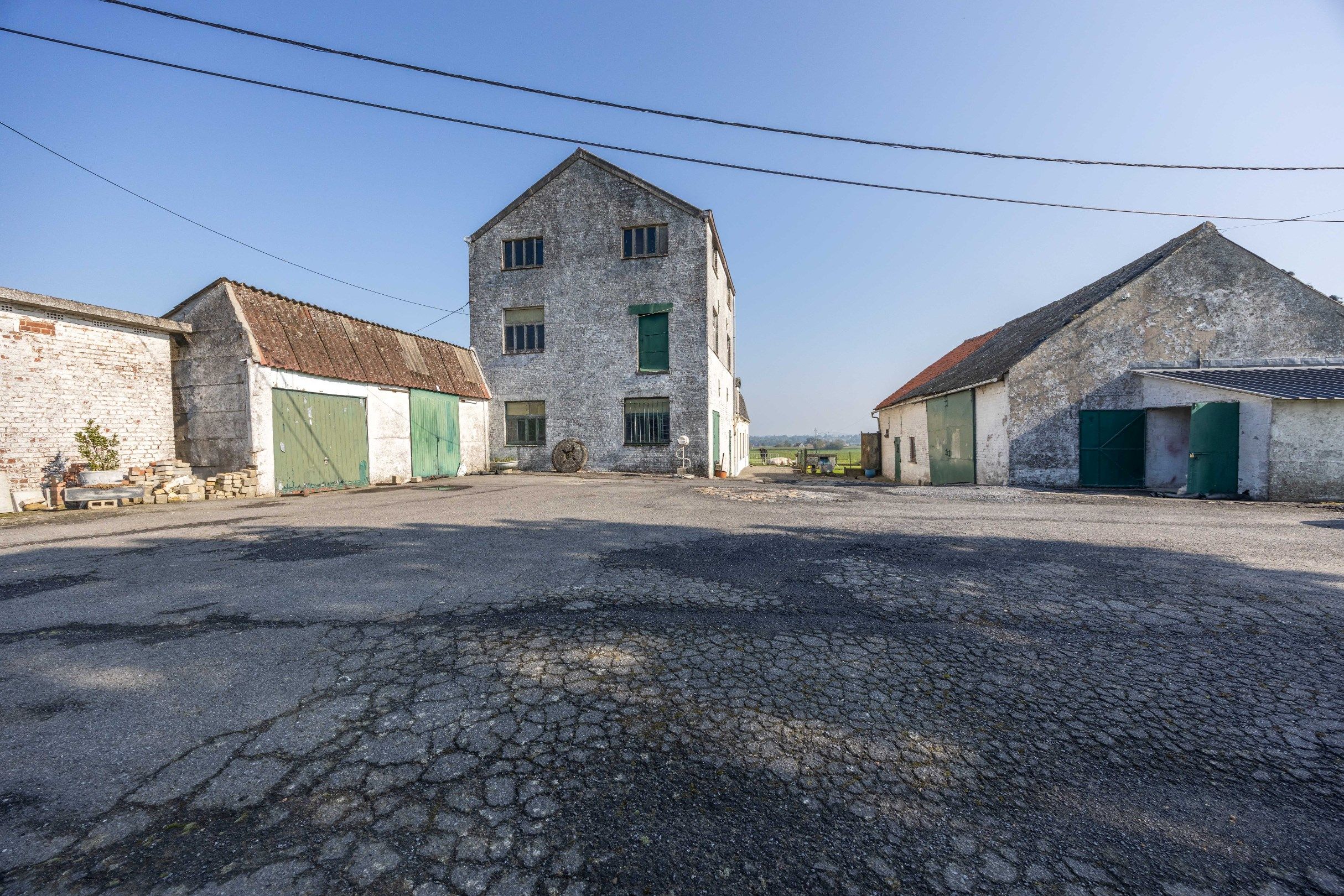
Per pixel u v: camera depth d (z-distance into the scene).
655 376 17.17
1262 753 2.01
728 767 1.91
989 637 3.09
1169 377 11.23
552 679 2.54
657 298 17.14
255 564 4.69
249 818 1.65
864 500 9.41
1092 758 1.98
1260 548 5.29
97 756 1.94
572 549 5.26
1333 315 12.08
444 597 3.73
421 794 1.76
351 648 2.90
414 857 1.51
